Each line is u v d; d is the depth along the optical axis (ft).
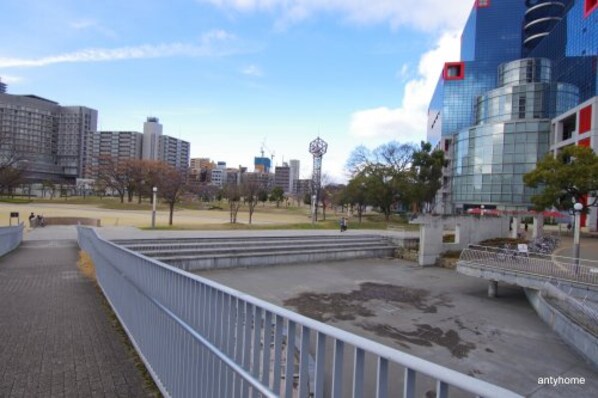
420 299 57.67
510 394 4.19
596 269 55.21
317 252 84.48
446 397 4.96
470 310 53.01
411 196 164.45
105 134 381.81
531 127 185.16
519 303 58.03
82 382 14.33
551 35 270.87
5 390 13.44
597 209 141.28
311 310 49.24
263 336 8.87
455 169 230.27
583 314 42.09
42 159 315.17
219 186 342.44
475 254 69.15
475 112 231.71
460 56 375.45
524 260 63.41
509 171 190.19
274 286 60.64
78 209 189.88
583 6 219.20
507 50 309.01
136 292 18.02
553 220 184.75
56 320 22.22
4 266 45.37
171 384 13.11
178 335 12.82
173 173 185.78
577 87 202.49
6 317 22.61
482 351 37.81
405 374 5.49
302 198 364.58
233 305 9.91
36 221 114.73
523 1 308.40
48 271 41.78
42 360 16.22
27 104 296.71
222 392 10.13
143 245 65.51
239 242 78.79
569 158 116.88
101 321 22.29
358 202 188.44
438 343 39.55
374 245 99.30
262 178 387.34
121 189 245.24
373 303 53.72
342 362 6.71
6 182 161.48
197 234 85.81
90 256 47.70
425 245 87.71
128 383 14.44
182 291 12.76
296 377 13.16
